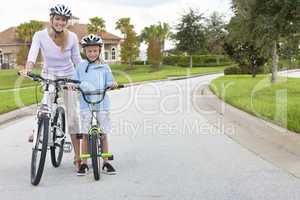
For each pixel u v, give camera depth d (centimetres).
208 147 931
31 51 698
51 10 696
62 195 600
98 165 677
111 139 1038
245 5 1730
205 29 8019
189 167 753
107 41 9375
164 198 584
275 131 1075
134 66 8031
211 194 599
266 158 812
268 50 2061
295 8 1597
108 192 611
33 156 653
